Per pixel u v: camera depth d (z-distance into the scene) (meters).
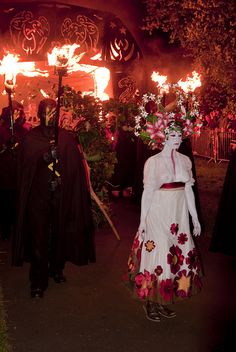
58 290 6.13
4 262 7.30
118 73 15.53
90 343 4.77
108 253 7.68
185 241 5.19
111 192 12.52
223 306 5.62
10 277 6.64
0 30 14.62
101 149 8.77
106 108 8.86
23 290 6.15
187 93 5.28
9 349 4.52
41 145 5.92
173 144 5.13
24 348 4.66
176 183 5.12
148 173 5.09
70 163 6.08
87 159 8.59
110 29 15.23
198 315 5.38
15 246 5.97
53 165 5.80
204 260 7.29
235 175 7.00
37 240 5.86
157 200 5.10
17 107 8.62
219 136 20.61
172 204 5.10
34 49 14.71
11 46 14.66
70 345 4.73
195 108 5.23
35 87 15.26
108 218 8.51
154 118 5.15
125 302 5.77
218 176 16.94
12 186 8.25
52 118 6.00
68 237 6.26
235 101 12.55
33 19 14.66
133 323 5.20
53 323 5.20
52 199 5.93
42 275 5.88
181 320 5.25
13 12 14.69
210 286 6.24
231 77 11.82
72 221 6.23
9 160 8.22
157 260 5.07
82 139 8.54
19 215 5.93
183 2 11.87
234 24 10.91
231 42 11.23
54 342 4.79
